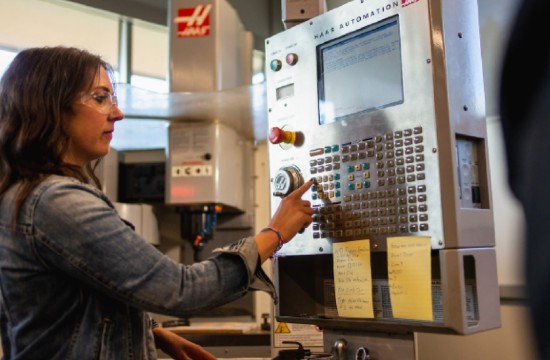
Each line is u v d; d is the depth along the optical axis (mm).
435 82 910
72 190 898
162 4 2951
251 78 2668
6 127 946
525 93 570
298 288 1193
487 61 1319
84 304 917
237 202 2518
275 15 3199
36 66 958
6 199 925
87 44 2791
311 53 1132
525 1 583
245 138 2678
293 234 1046
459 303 867
